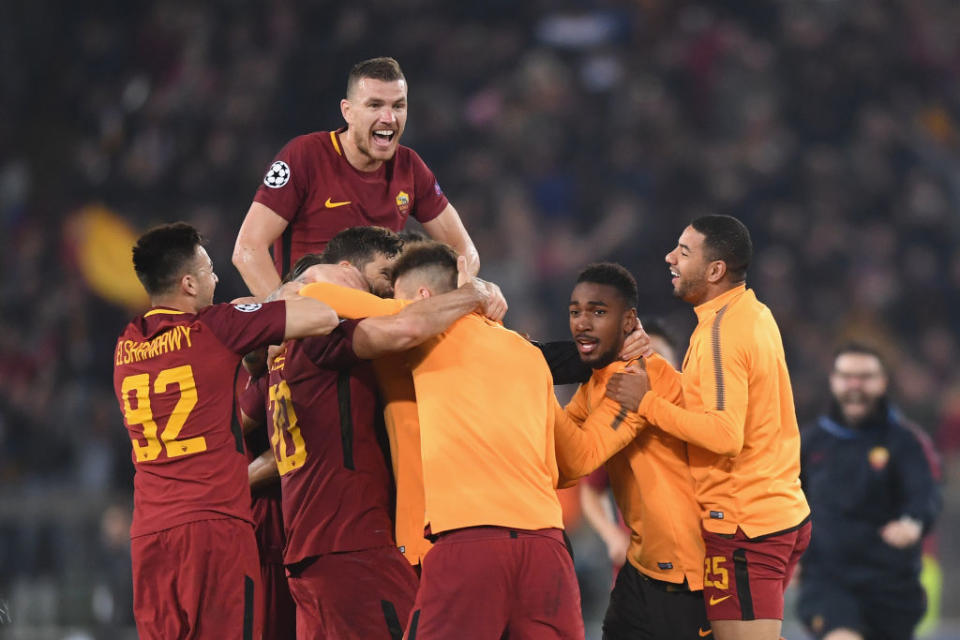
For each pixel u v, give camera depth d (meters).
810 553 26.83
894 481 26.27
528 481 17.50
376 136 21.33
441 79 61.75
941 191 62.31
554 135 60.31
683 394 18.95
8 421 48.12
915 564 26.27
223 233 54.19
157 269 19.48
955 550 42.41
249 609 18.33
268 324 18.27
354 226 21.83
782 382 19.19
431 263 18.84
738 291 19.12
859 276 57.94
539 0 65.19
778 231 58.06
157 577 18.41
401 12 63.19
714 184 59.16
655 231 57.00
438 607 17.05
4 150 60.34
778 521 18.62
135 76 61.97
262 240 21.36
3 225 57.41
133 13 64.44
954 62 67.56
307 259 20.31
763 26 67.38
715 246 18.95
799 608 27.08
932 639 38.69
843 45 65.50
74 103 62.09
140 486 18.80
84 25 64.31
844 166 61.22
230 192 56.34
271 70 59.72
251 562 18.50
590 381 19.44
